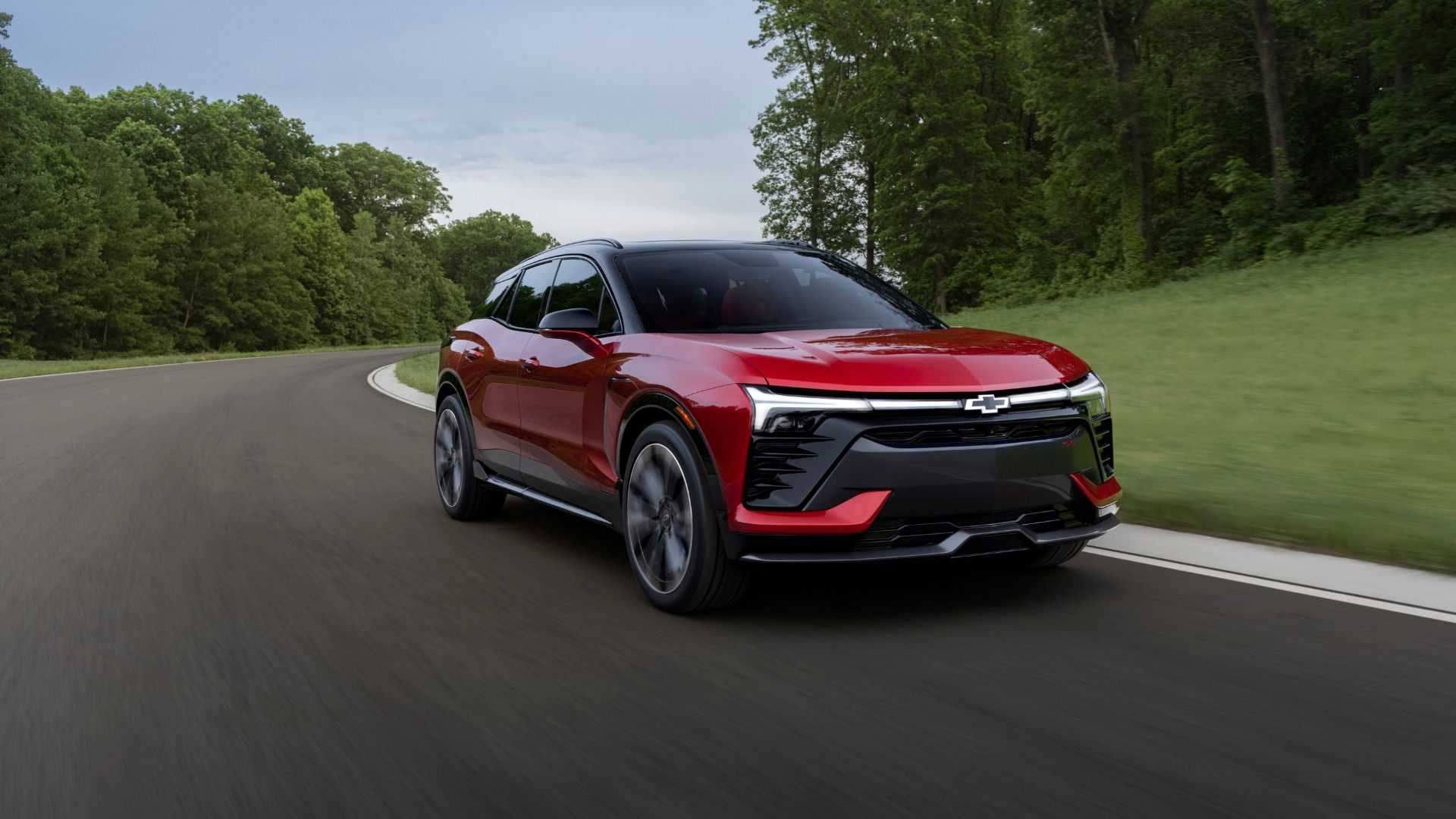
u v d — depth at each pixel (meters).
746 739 2.68
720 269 4.82
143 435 11.08
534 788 2.42
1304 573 4.18
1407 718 2.70
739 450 3.61
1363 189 32.75
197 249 69.62
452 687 3.15
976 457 3.58
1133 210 38.97
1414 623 3.50
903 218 44.03
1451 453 7.05
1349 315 17.88
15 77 51.19
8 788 2.51
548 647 3.55
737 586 3.80
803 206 48.66
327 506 6.62
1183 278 37.03
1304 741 2.57
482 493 5.96
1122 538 4.95
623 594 4.28
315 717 2.93
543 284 5.57
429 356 31.70
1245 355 14.46
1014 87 46.19
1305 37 37.00
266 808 2.36
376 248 95.62
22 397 17.45
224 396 17.48
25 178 51.03
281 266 74.06
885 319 4.70
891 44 42.91
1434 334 14.57
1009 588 4.14
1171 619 3.64
